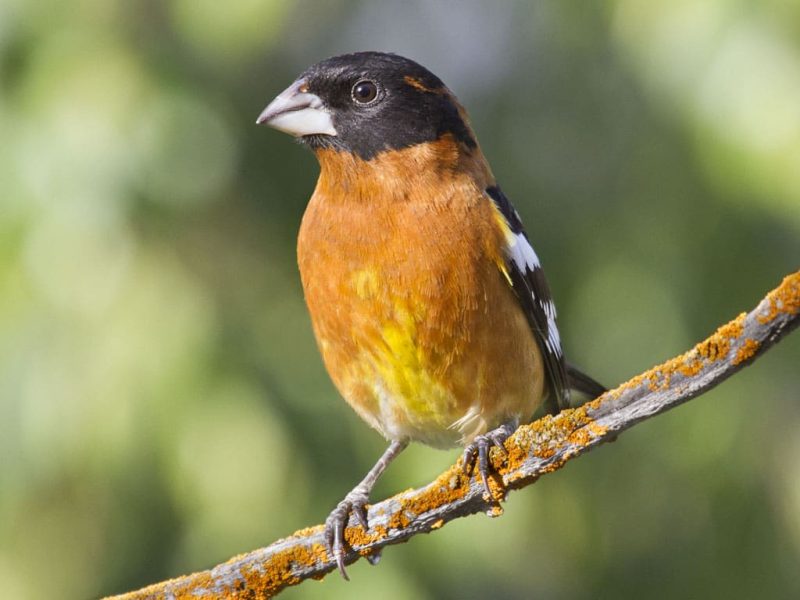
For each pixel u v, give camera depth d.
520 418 8.37
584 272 13.00
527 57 13.49
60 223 11.52
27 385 11.58
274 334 12.50
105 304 11.70
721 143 10.84
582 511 13.77
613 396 6.67
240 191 12.83
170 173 11.88
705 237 12.09
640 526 13.87
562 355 9.03
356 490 7.82
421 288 7.79
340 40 14.15
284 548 7.20
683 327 12.40
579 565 13.80
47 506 11.88
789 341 12.84
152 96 11.83
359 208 7.93
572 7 12.54
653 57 11.24
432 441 8.49
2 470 11.63
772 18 10.72
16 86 11.77
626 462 13.79
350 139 8.09
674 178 12.11
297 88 8.34
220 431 11.59
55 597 11.98
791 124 10.63
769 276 12.07
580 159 13.17
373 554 7.25
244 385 11.77
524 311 8.33
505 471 6.89
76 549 11.98
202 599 7.15
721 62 10.83
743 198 11.03
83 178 11.55
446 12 14.30
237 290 12.40
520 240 8.37
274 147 13.22
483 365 7.98
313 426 11.94
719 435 13.06
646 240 12.65
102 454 11.58
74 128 11.59
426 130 8.09
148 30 12.11
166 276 11.96
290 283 12.93
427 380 7.98
